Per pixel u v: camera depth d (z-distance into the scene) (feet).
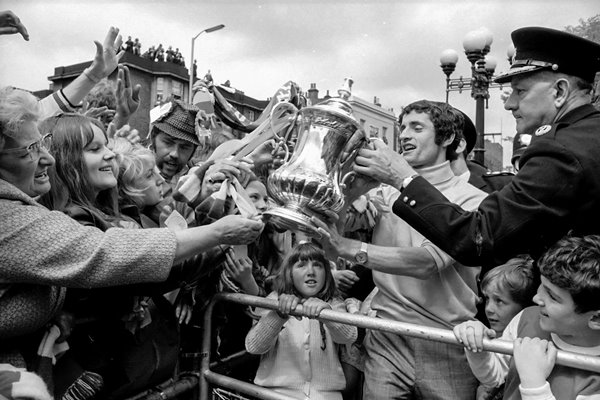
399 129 6.36
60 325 4.44
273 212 4.89
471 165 10.35
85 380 4.73
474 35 19.85
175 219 5.32
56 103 6.95
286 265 6.11
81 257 4.00
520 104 5.26
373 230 6.36
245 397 6.16
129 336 5.16
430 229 4.90
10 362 4.13
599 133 4.61
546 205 4.50
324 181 4.82
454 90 22.88
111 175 5.21
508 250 4.69
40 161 4.37
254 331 6.01
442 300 5.81
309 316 5.51
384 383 5.88
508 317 5.66
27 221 3.93
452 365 5.76
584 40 4.87
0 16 5.24
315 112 5.03
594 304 4.00
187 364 6.30
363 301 7.36
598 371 4.08
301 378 6.12
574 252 4.08
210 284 6.25
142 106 51.65
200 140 7.77
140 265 4.15
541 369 4.17
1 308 3.93
